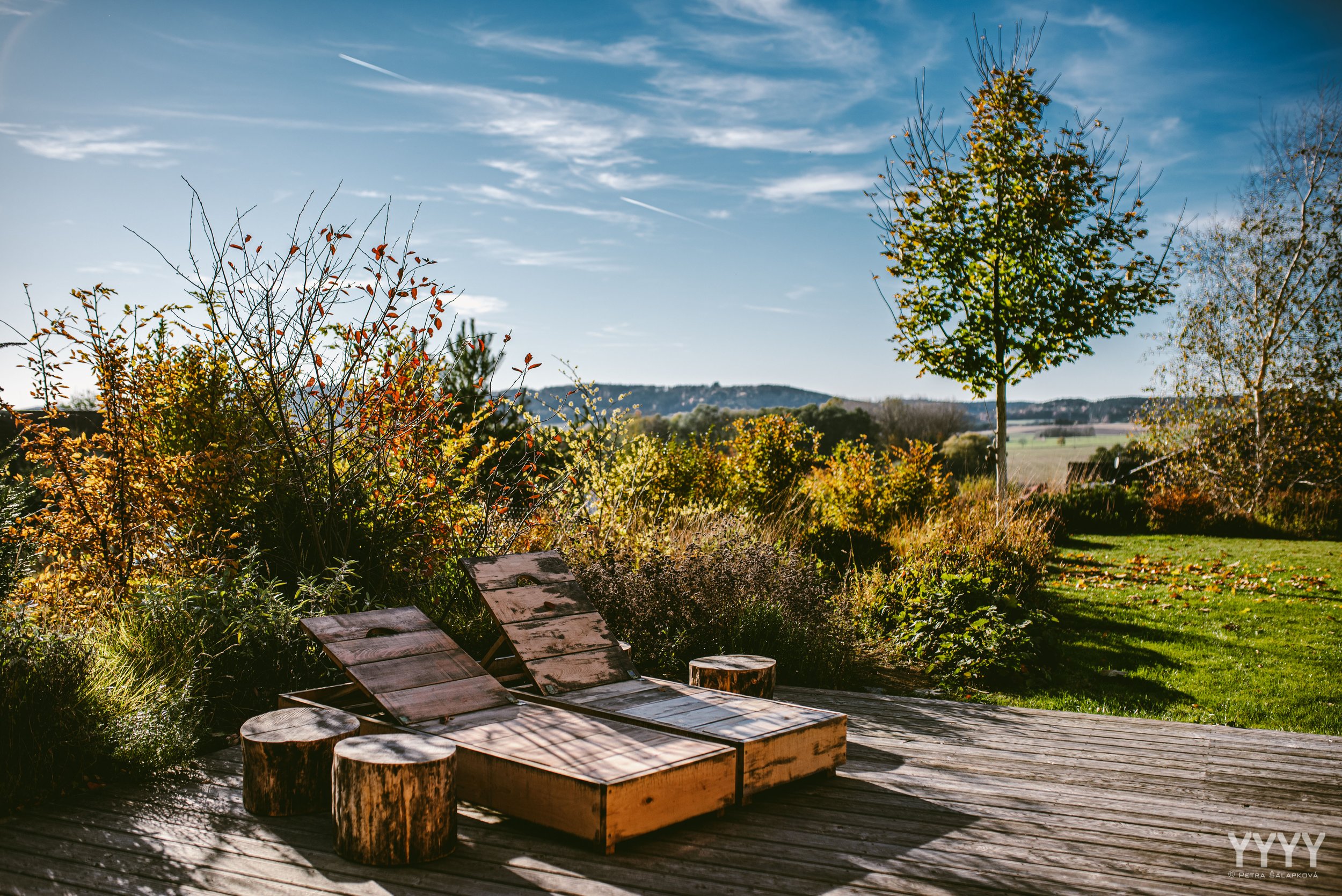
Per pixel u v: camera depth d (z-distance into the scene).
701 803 3.46
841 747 4.10
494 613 4.57
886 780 4.09
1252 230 17.83
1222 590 10.09
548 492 7.61
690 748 3.57
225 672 4.85
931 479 12.23
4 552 5.17
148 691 4.29
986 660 6.38
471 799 3.56
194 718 4.34
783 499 11.90
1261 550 13.66
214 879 2.92
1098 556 13.10
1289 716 5.46
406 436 6.53
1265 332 17.69
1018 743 4.71
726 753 3.55
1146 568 11.77
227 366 6.35
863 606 7.54
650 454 9.91
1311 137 17.20
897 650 6.81
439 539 6.65
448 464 7.05
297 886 2.87
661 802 3.30
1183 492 17.05
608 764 3.36
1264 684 6.19
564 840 3.29
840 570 9.32
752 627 6.29
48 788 3.64
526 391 7.37
